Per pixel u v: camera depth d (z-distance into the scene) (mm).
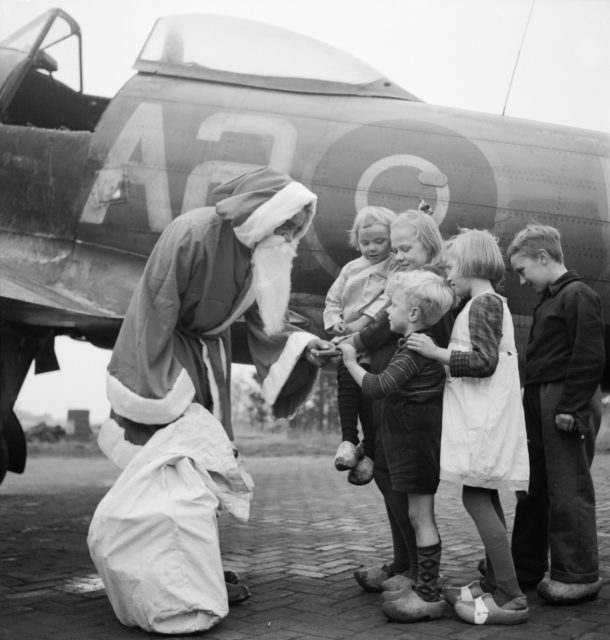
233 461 2543
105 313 3732
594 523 2672
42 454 15594
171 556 2281
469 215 3902
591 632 2305
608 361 3811
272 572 3268
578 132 4199
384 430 2525
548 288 2812
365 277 2941
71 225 4195
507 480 2385
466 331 2461
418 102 4395
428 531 2477
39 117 5551
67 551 3848
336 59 4480
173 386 2523
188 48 4461
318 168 4031
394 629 2359
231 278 2654
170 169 4113
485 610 2389
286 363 2697
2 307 3430
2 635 2299
